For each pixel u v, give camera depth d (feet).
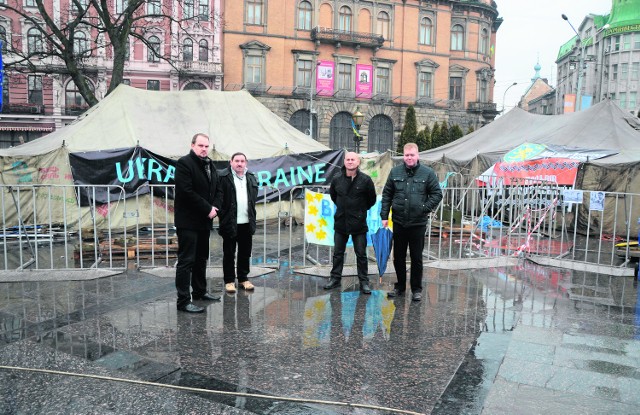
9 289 21.50
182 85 137.69
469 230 40.19
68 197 37.65
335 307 19.43
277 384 12.51
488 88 179.83
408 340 15.88
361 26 157.89
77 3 67.10
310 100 144.15
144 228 39.06
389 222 26.91
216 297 20.22
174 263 27.63
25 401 11.46
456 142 71.61
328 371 13.35
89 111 45.44
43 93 126.00
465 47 171.53
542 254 31.76
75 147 38.63
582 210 44.96
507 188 35.50
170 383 12.47
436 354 14.74
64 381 12.51
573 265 28.40
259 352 14.61
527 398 12.02
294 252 31.42
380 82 162.30
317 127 154.10
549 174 47.32
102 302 19.57
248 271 22.15
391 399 11.83
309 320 17.72
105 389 12.10
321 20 152.76
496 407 11.53
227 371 13.24
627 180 42.86
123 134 40.75
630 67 237.66
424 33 165.37
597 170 44.52
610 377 13.33
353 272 25.40
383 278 24.89
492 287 23.32
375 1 157.79
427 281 24.31
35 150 39.96
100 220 38.04
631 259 30.19
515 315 18.88
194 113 44.91
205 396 11.79
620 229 43.34
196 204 18.11
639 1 235.61
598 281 25.14
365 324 17.40
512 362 14.24
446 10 166.30
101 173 37.93
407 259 29.25
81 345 14.97
